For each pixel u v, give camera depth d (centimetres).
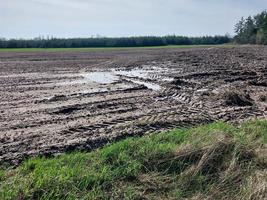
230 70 1744
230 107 949
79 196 458
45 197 444
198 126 753
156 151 558
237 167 523
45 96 1130
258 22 8331
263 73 1619
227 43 8769
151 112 895
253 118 834
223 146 560
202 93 1154
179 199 466
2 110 934
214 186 491
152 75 1678
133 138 657
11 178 503
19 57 3142
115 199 459
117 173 508
